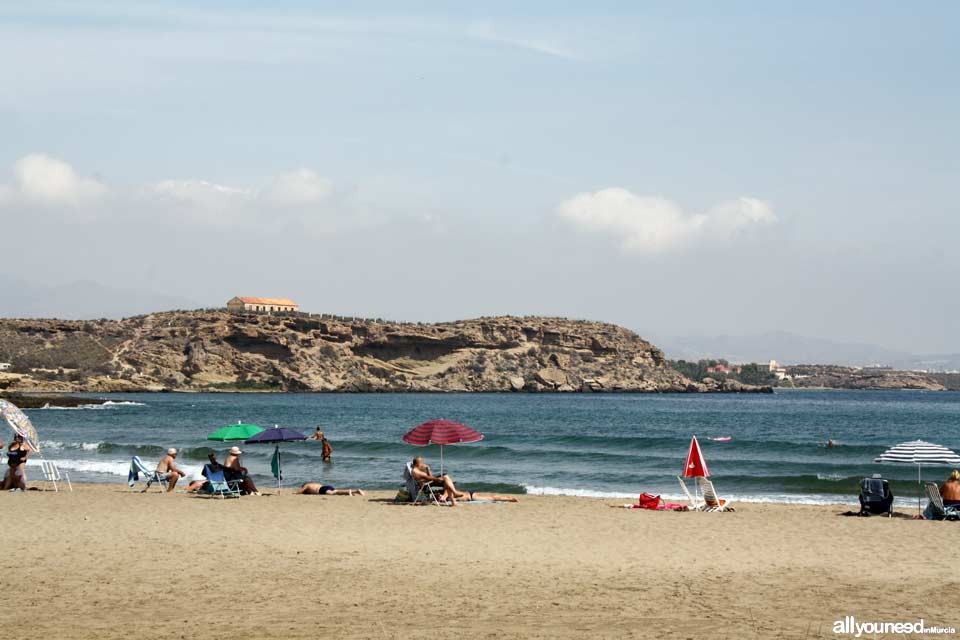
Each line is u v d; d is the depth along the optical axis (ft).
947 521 68.33
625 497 94.53
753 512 75.87
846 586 42.70
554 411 414.00
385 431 235.81
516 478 117.80
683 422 304.50
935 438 216.95
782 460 143.64
